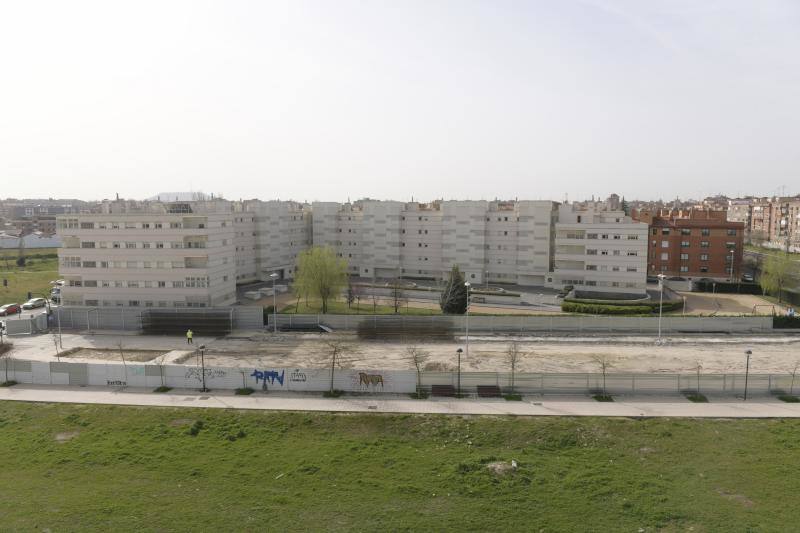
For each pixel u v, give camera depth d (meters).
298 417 42.69
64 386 50.50
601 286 98.94
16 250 161.38
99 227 81.31
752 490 31.98
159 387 49.59
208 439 39.53
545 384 46.78
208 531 28.11
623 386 46.56
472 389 46.94
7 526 28.59
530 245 111.00
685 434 39.16
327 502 30.83
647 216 121.69
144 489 32.62
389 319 71.38
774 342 66.44
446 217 117.00
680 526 28.25
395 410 43.62
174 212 86.12
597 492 31.62
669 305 83.75
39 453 37.88
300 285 85.06
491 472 34.00
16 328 73.00
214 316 73.31
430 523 28.61
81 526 28.56
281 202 123.50
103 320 75.44
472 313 83.62
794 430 39.75
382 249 123.50
